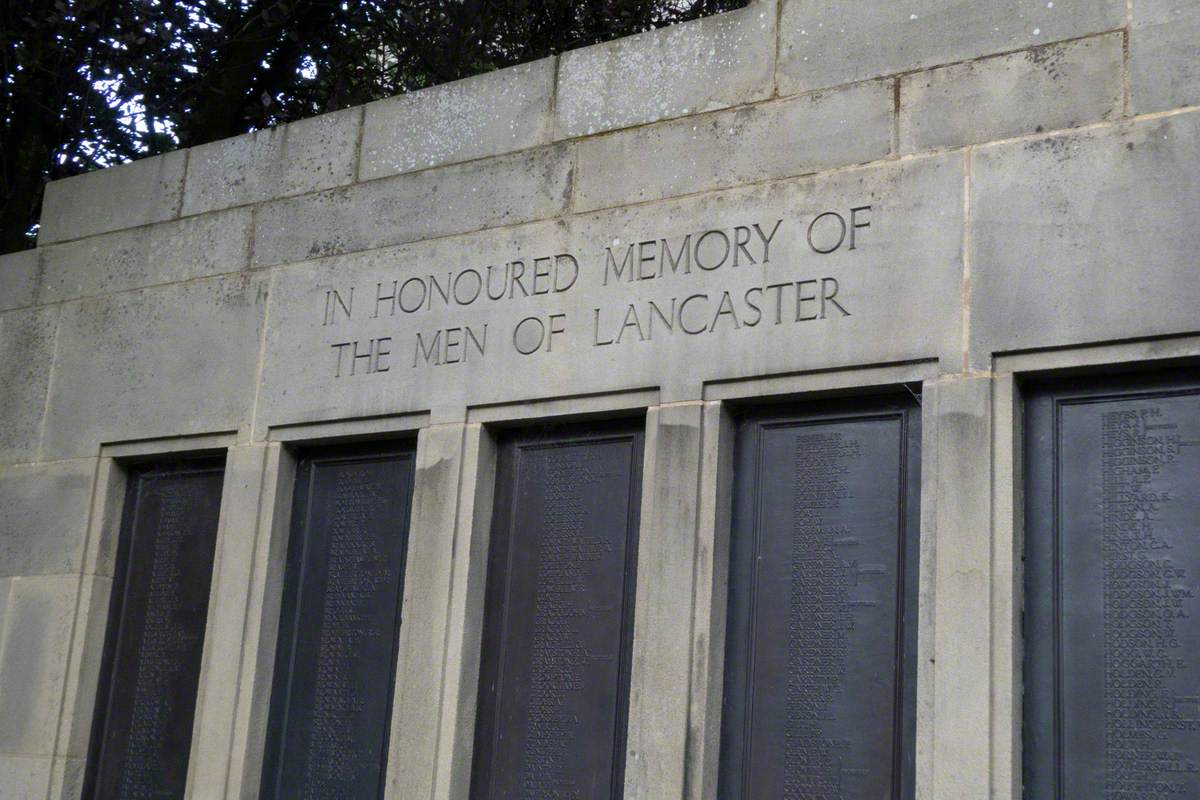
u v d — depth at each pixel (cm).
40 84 1375
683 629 749
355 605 895
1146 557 657
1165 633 645
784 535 752
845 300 746
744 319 775
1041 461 692
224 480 956
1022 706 664
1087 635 662
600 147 861
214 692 911
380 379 903
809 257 764
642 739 746
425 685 828
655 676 751
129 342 1031
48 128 1407
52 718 972
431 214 920
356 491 917
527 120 901
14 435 1064
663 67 854
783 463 762
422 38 1494
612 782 769
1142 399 676
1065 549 677
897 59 768
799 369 750
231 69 1438
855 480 739
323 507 926
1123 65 697
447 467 858
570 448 840
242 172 1022
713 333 784
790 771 718
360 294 931
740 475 773
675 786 729
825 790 706
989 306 702
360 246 945
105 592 999
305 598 914
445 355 881
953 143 736
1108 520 670
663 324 802
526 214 879
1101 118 696
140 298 1037
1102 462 678
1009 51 732
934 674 672
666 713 743
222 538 939
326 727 882
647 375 799
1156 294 661
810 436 759
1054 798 650
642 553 775
